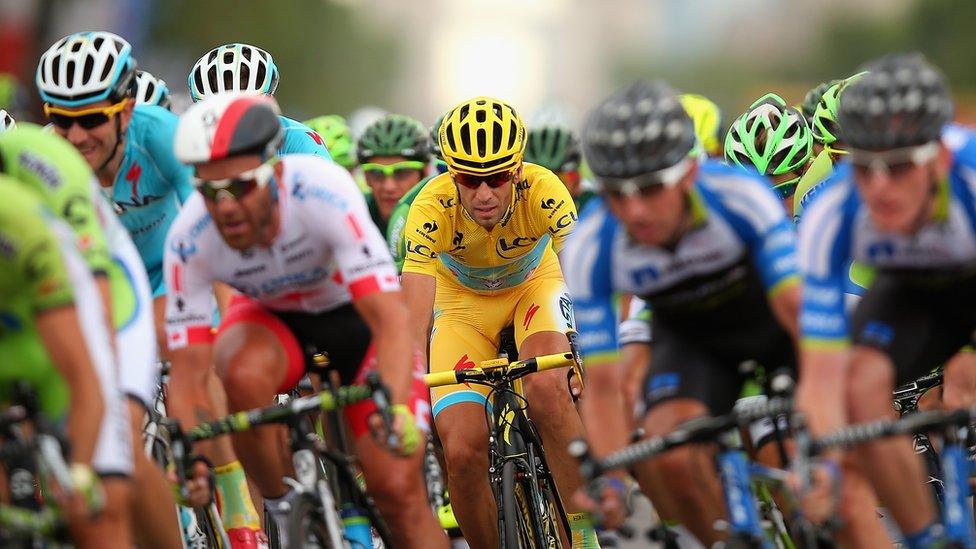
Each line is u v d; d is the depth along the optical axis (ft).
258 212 44.37
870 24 627.87
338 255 46.88
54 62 54.08
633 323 52.47
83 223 41.24
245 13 356.38
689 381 44.27
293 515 41.78
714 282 43.50
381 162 87.04
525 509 57.57
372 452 48.57
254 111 44.01
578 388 57.21
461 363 65.16
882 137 38.73
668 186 39.68
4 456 37.63
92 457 36.50
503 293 66.03
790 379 39.06
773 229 42.37
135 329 45.37
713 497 42.55
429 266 61.36
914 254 42.27
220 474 51.57
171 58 328.70
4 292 38.06
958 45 502.79
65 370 36.81
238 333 49.03
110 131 54.80
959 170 40.68
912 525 42.65
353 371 51.08
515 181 60.23
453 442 59.26
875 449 42.37
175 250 47.24
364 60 510.17
